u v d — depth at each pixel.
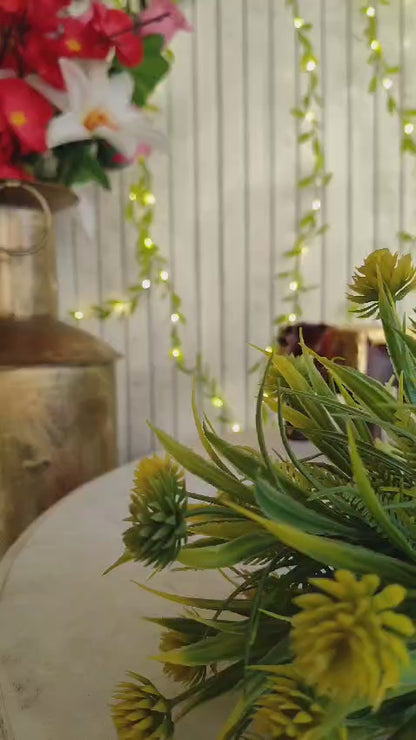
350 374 0.74
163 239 1.93
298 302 2.00
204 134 1.92
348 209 2.01
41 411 1.38
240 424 2.01
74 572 1.01
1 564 1.04
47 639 0.89
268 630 0.66
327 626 0.45
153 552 0.56
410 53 1.97
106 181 1.48
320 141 1.97
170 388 1.97
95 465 1.45
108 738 0.77
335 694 0.47
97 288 1.90
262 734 0.60
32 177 1.43
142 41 1.51
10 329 1.39
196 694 0.72
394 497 0.69
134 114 1.46
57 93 1.39
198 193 1.93
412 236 2.03
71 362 1.39
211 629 0.75
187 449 0.67
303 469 0.69
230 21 1.88
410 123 1.99
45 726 0.78
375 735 0.58
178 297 1.95
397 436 0.72
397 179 2.01
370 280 0.78
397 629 0.45
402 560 0.64
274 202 1.97
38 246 1.42
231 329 1.99
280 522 0.59
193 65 1.88
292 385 0.78
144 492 0.59
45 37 1.40
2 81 1.36
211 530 0.71
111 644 0.88
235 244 1.97
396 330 0.73
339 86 1.96
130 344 1.94
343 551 0.54
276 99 1.93
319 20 1.92
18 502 1.38
